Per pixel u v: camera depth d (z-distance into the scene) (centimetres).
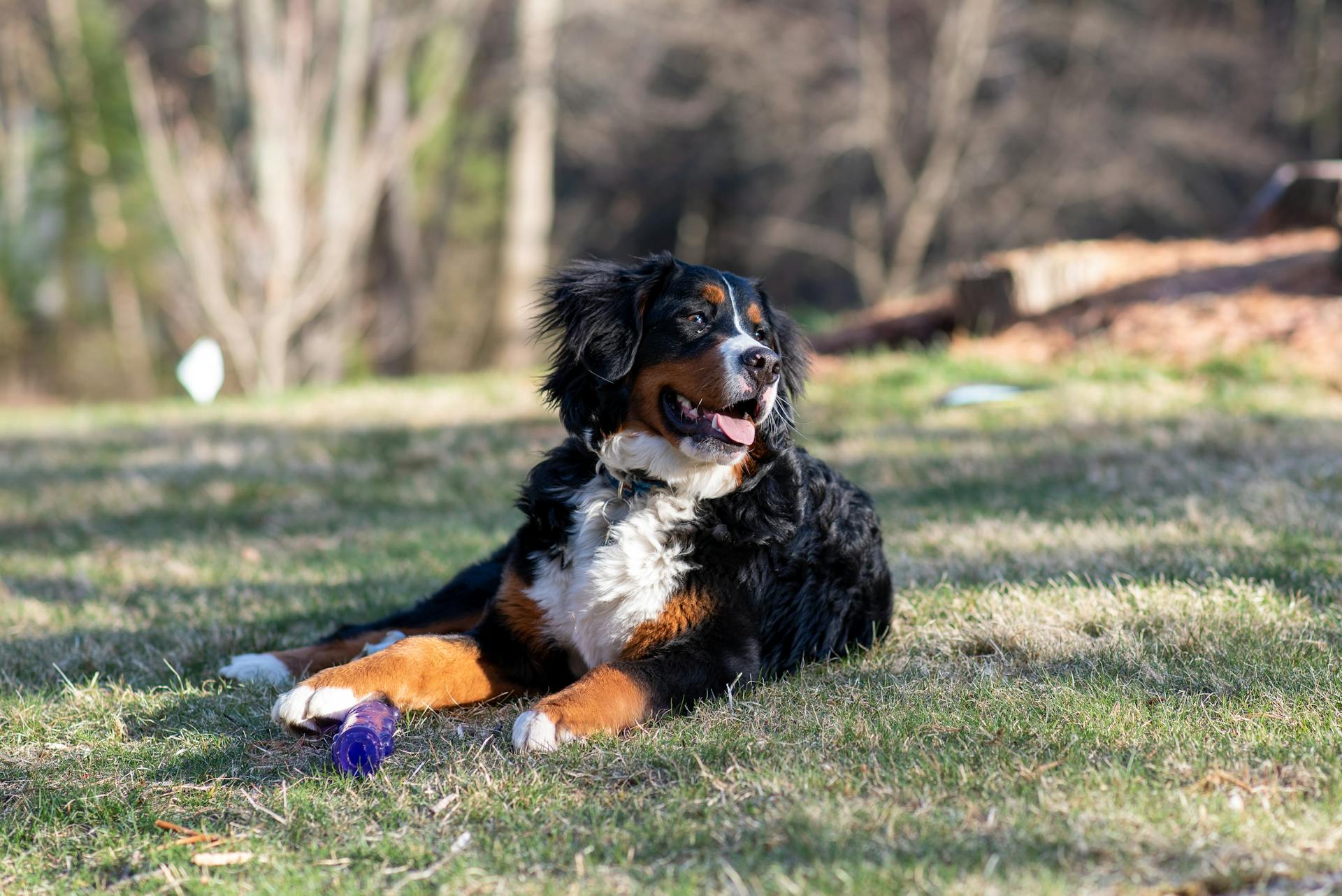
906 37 2552
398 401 1248
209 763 332
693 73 2702
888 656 408
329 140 2062
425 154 2433
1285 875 241
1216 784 284
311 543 677
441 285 2764
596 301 391
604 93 2495
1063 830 261
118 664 439
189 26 2219
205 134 2188
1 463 1016
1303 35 2697
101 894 266
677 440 366
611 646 371
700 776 302
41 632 493
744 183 2947
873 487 743
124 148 2242
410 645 362
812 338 1288
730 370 359
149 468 941
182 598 550
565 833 278
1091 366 995
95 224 2353
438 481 855
